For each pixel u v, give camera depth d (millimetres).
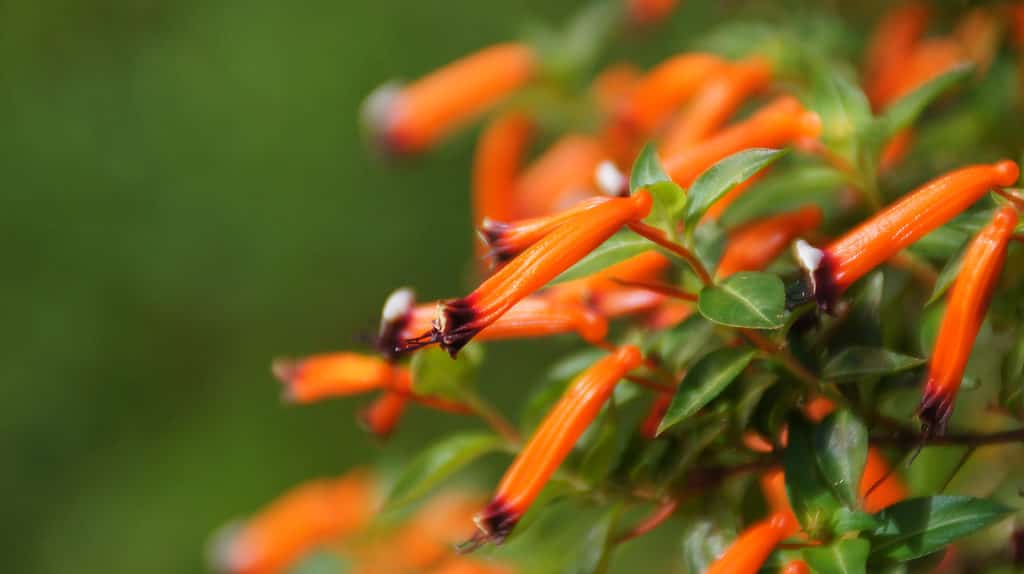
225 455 1261
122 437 1315
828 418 406
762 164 404
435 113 573
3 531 1271
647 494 419
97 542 1252
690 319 419
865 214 444
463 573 488
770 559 404
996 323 417
